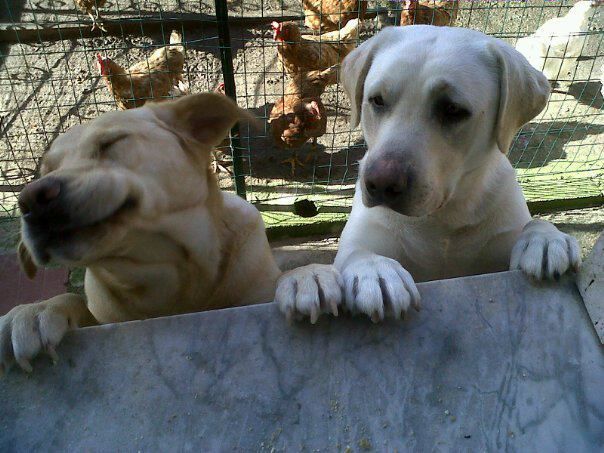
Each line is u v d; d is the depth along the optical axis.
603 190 1.42
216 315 0.48
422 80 0.60
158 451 0.42
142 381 0.45
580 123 1.64
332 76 1.50
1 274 1.19
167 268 0.58
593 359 0.47
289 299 0.48
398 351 0.46
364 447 0.43
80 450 0.43
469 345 0.47
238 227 0.66
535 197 1.40
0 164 1.50
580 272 0.50
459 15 1.97
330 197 1.43
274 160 1.55
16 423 0.44
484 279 0.50
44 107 1.65
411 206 0.60
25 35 1.92
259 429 0.43
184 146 0.57
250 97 1.69
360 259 0.53
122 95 1.49
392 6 1.91
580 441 0.43
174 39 1.74
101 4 1.86
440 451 0.43
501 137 0.65
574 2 2.02
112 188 0.47
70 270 1.20
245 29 1.94
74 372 0.46
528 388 0.45
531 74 0.67
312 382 0.45
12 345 0.47
